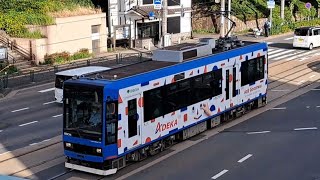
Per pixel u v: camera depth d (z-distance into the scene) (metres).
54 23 39.78
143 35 48.78
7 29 39.56
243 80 23.31
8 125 22.75
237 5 57.88
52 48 39.75
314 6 67.38
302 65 36.81
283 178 15.83
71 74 26.14
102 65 37.53
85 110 16.11
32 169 16.94
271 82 31.14
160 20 48.72
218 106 21.59
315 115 23.47
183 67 19.30
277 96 27.53
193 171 16.59
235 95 22.77
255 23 58.06
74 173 16.55
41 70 36.06
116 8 48.78
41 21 39.56
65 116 16.52
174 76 18.73
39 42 38.53
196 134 20.61
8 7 42.34
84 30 42.44
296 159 17.58
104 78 16.69
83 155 16.20
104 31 44.69
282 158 17.72
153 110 17.70
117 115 16.06
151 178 16.02
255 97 24.42
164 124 18.33
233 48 23.17
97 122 15.86
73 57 40.69
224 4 52.81
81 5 46.25
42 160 17.88
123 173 16.50
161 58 20.08
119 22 48.88
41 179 16.02
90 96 15.95
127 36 48.00
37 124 22.86
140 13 47.56
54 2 43.50
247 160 17.58
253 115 23.80
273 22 55.84
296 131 21.00
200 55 20.89
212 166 17.03
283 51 43.75
